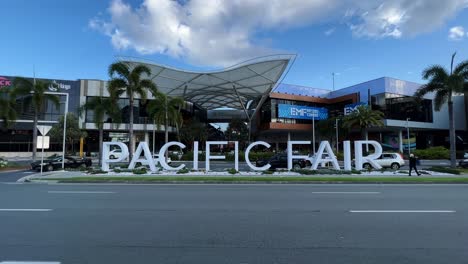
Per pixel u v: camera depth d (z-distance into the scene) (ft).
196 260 14.57
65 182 52.85
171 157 145.28
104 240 17.75
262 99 182.09
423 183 51.08
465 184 50.01
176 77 162.30
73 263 14.17
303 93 202.08
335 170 69.36
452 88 83.15
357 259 14.65
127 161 118.83
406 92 177.27
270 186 46.98
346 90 196.75
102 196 35.35
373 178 54.49
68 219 23.06
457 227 20.49
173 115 128.26
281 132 207.00
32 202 30.91
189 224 21.54
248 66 146.82
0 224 21.50
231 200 32.30
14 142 168.55
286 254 15.39
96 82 178.91
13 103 103.45
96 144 188.14
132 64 136.56
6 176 66.49
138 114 180.55
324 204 29.68
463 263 14.08
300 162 85.76
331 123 171.83
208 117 259.80
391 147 190.80
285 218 23.41
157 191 40.29
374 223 21.74
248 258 14.83
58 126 149.18
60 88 173.17
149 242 17.38
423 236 18.44
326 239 17.92
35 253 15.52
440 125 186.70
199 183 51.88
